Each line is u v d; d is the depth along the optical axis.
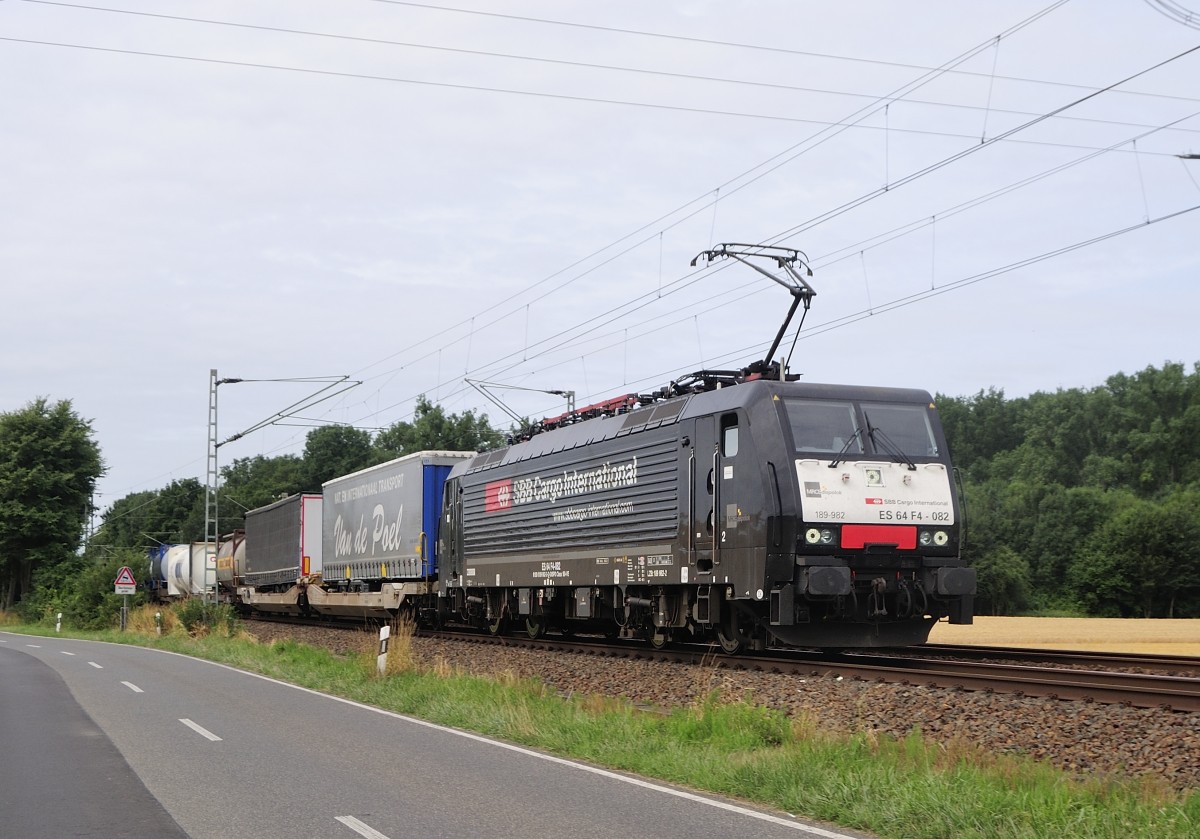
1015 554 76.69
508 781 10.01
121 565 57.91
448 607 30.95
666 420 19.84
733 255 21.05
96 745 12.36
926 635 17.70
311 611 44.44
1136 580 72.44
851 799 8.72
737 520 17.55
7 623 68.19
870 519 16.97
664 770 10.46
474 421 80.62
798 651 20.30
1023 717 11.81
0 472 71.56
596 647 21.84
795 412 17.31
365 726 13.92
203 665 26.03
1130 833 7.41
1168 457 93.75
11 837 7.96
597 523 22.05
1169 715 11.08
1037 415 104.38
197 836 7.93
